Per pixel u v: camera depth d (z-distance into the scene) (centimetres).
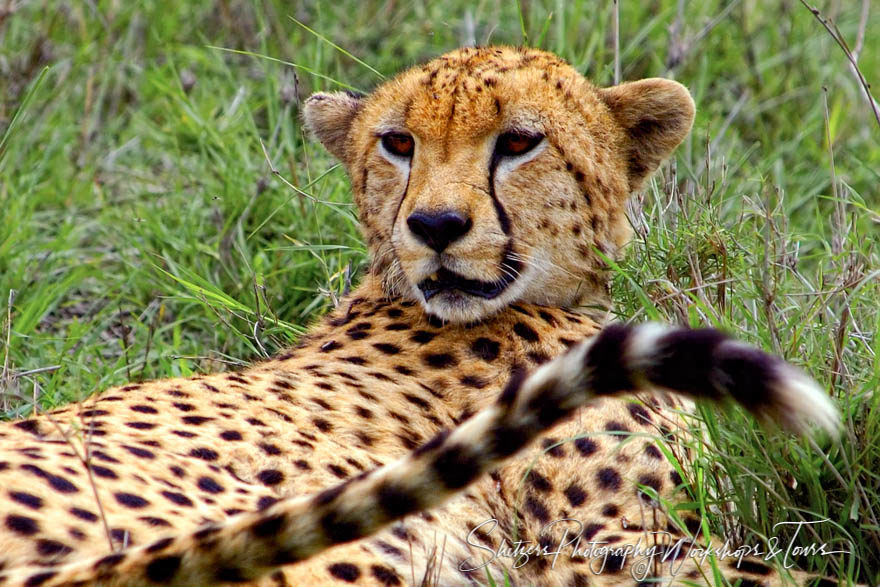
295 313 1095
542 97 819
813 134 1370
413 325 828
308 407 737
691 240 858
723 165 1076
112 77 1420
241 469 678
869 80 1420
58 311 1136
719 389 475
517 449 518
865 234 950
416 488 520
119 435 664
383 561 652
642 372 490
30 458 609
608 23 1402
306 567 623
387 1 1498
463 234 795
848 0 1566
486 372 795
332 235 1138
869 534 718
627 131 876
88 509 591
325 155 1234
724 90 1438
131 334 1077
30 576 532
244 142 1273
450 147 809
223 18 1499
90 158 1312
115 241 1186
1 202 1195
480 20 1464
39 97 1353
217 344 1052
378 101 868
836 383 773
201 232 1176
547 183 820
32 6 1479
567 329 834
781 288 830
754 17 1504
